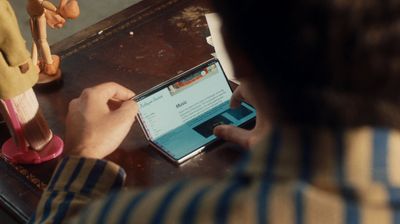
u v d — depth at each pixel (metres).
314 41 0.61
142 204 0.66
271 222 0.61
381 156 0.61
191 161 1.71
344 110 0.62
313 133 0.63
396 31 0.61
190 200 0.65
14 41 1.64
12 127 1.75
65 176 1.05
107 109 1.44
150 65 2.04
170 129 1.75
